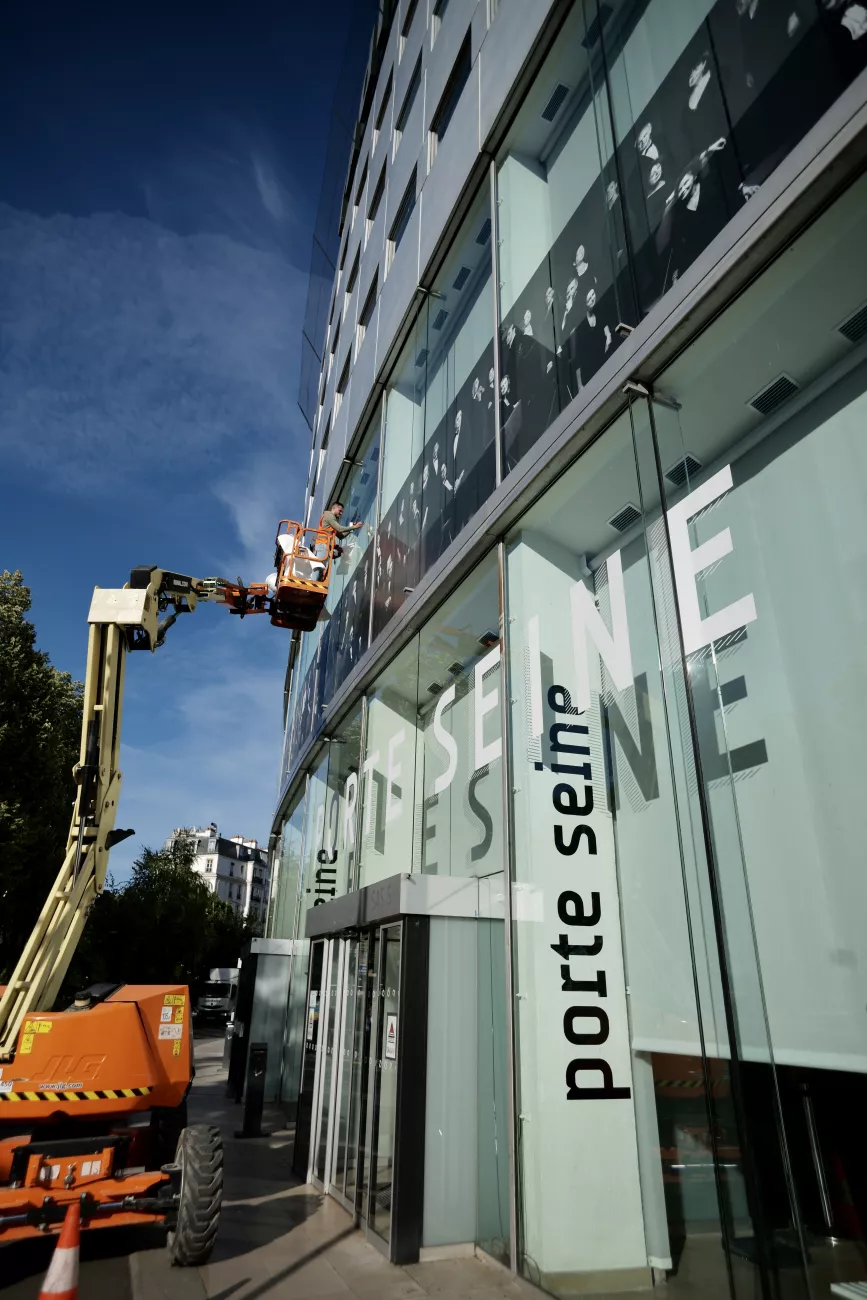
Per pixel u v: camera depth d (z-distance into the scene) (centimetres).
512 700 679
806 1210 377
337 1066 808
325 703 1428
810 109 426
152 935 3531
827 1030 378
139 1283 529
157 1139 679
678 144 548
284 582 859
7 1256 605
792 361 455
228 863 9900
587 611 601
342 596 1413
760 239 432
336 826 1287
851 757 393
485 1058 627
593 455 602
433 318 1080
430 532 949
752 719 448
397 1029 625
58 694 2131
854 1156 392
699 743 469
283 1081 1455
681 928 475
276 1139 1126
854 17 399
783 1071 399
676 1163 449
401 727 970
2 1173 584
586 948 541
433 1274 546
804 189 404
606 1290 461
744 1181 381
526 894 604
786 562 444
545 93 803
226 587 836
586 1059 521
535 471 649
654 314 520
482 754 724
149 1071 619
